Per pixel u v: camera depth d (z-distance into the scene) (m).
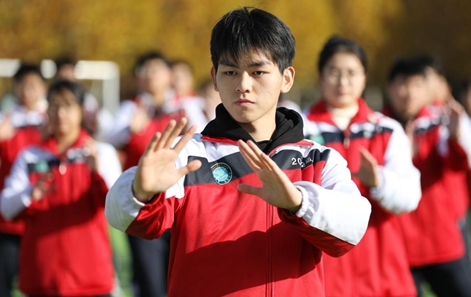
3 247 23.91
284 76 10.36
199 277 9.85
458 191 24.27
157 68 26.36
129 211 9.09
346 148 16.94
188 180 10.08
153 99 26.47
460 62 85.12
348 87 17.00
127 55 63.78
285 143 10.34
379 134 17.06
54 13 62.78
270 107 10.05
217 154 10.29
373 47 79.94
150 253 22.59
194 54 65.56
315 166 10.34
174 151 8.97
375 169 15.30
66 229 18.75
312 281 10.05
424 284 27.08
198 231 9.93
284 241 9.95
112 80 61.28
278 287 9.81
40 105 25.14
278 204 9.10
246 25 9.91
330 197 9.31
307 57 72.19
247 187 9.16
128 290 27.47
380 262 16.47
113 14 63.38
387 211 16.05
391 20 81.38
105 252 19.09
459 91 33.09
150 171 8.88
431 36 84.00
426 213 19.97
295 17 72.00
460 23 84.69
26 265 18.91
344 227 9.40
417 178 16.78
